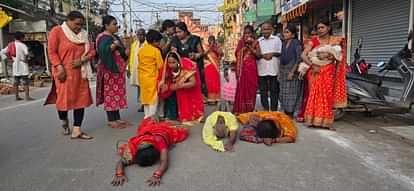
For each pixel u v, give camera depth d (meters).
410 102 6.32
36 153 4.86
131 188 3.60
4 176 3.99
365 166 4.16
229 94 7.80
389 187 3.55
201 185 3.64
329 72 5.89
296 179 3.78
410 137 5.20
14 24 20.33
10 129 6.45
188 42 7.91
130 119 7.29
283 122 5.34
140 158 4.07
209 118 5.29
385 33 10.57
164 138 4.50
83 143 5.34
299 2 14.84
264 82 7.33
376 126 6.20
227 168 4.13
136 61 7.80
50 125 6.74
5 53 11.03
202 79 8.59
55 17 23.88
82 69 5.54
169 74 6.37
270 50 7.12
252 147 4.96
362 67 8.50
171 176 3.89
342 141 5.25
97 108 8.71
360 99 6.64
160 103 6.79
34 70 20.09
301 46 6.79
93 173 4.04
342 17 13.00
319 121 5.96
